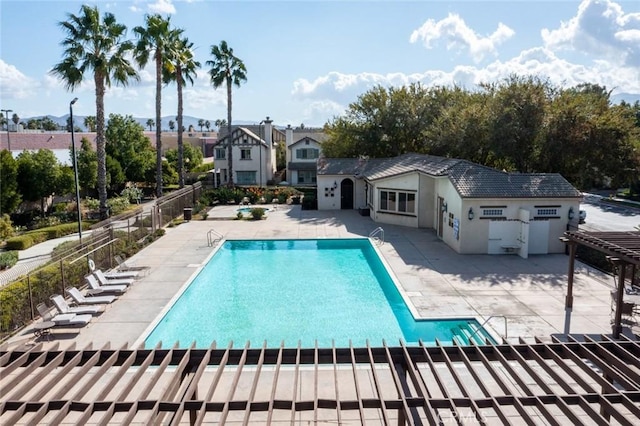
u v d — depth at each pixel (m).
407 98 37.16
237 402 5.56
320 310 14.30
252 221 28.41
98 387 8.65
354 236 23.59
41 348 6.92
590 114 24.73
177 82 34.50
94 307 12.97
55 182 30.80
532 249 19.45
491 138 26.39
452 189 20.52
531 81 26.09
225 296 15.71
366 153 38.22
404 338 12.11
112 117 44.25
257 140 50.38
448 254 19.55
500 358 6.62
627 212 33.81
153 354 6.71
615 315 11.07
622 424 5.22
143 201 41.72
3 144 41.50
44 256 21.23
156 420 5.39
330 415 7.81
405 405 5.52
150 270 17.64
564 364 6.38
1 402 5.51
